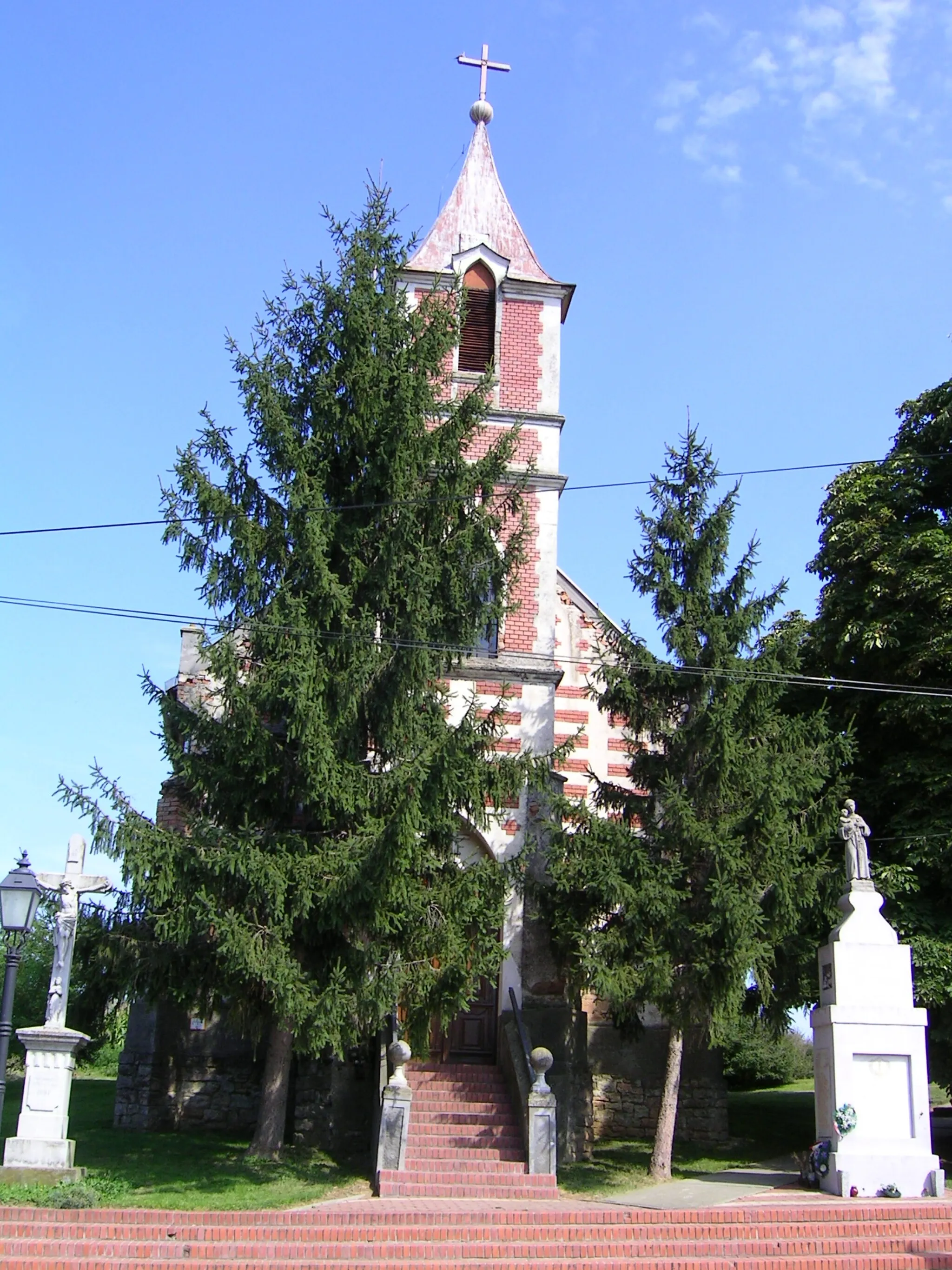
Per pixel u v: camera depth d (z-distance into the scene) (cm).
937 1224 1680
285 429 1995
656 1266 1509
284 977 1739
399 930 1892
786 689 2169
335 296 2102
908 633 2386
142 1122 2288
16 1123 2270
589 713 2784
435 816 1936
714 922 1884
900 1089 1914
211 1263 1466
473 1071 2194
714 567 2175
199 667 2522
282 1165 1986
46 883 1959
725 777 2041
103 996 2031
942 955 2106
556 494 2717
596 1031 2536
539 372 2800
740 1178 2017
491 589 2197
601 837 2028
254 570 1970
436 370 2166
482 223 2950
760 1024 2758
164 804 2398
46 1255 1500
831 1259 1551
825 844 2208
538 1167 1884
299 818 2059
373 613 2053
